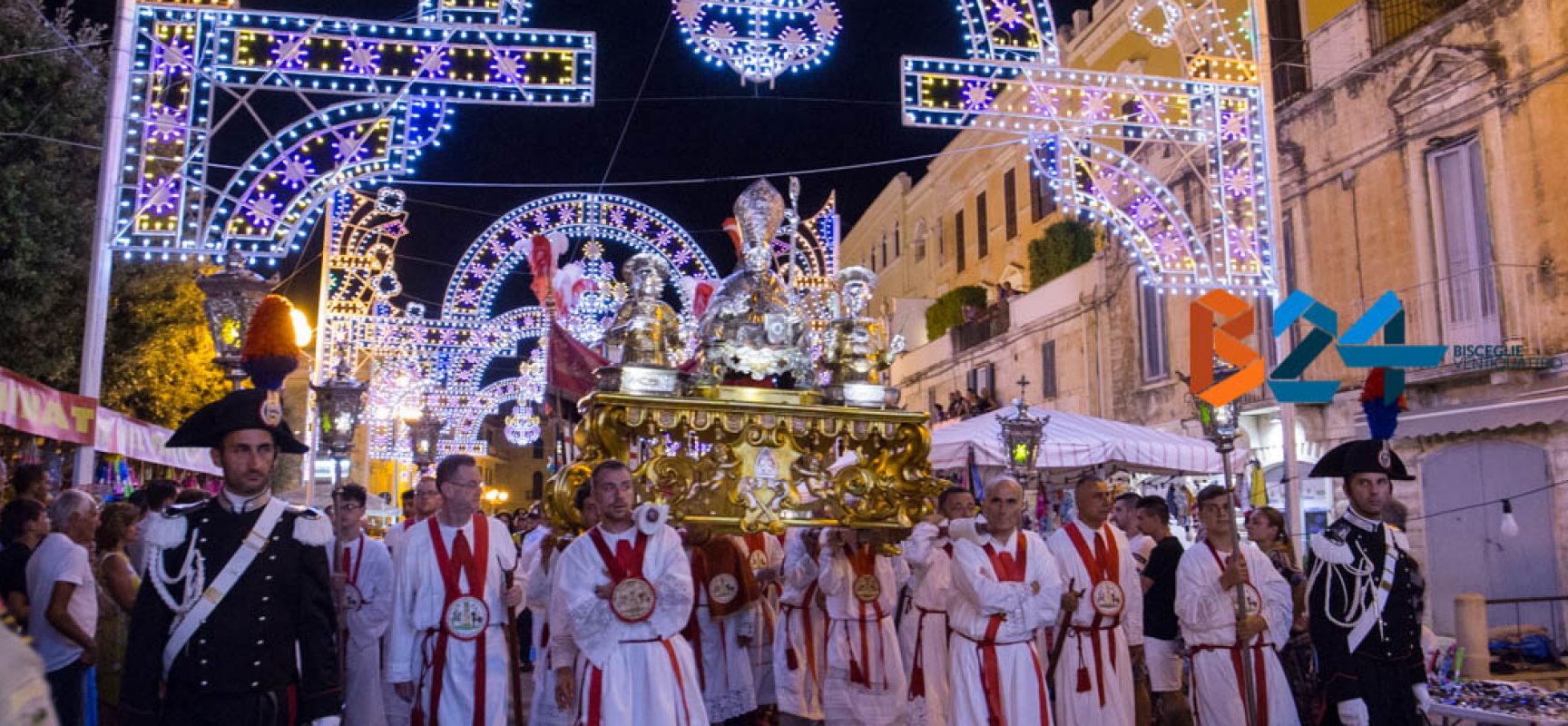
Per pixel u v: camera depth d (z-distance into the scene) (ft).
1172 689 23.80
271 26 34.04
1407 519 43.27
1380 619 18.28
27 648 5.81
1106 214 40.22
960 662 19.84
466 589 20.48
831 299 24.30
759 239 23.91
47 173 45.80
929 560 24.47
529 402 76.59
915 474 22.98
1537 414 36.58
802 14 36.22
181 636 13.17
